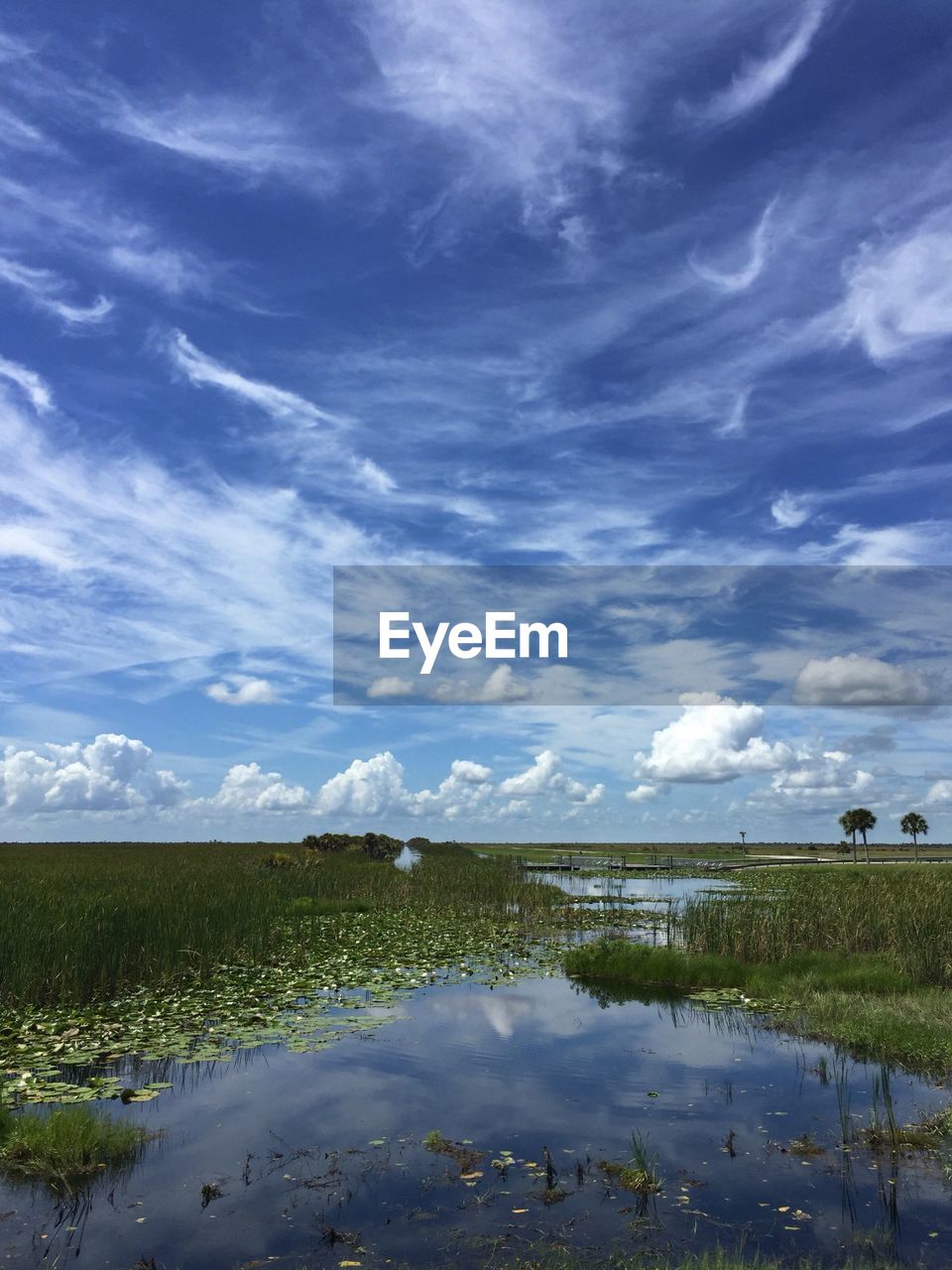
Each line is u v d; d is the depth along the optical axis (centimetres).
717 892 3475
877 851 14762
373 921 2322
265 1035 1127
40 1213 634
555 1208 641
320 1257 566
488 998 1391
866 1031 1102
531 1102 884
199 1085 933
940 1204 652
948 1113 805
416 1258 565
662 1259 564
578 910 2819
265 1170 712
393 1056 1046
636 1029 1188
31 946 1368
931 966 1477
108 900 1842
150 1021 1174
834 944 1703
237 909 1969
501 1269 550
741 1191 674
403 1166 721
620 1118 838
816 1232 605
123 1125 777
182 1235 597
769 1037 1150
